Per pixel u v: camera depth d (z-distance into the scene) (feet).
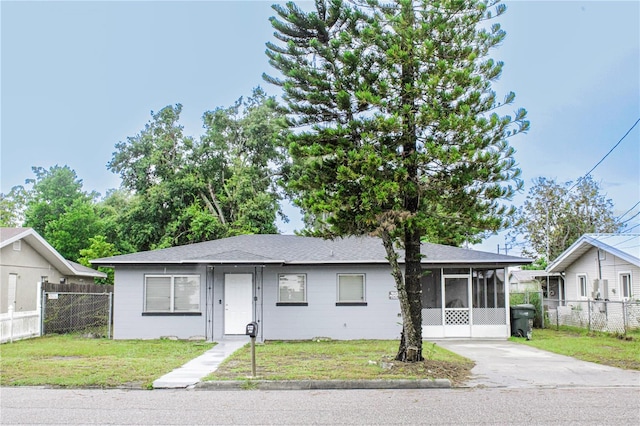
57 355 51.13
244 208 120.98
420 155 43.62
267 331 68.03
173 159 130.11
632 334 68.95
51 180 153.69
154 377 40.11
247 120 131.64
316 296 68.80
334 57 48.11
